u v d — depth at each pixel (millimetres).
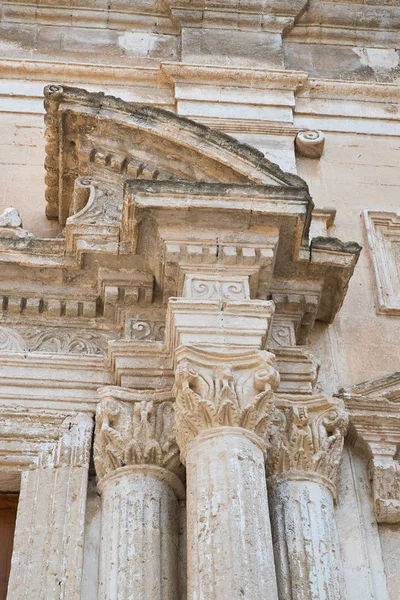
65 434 27969
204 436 25766
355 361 31500
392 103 39812
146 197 28438
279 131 37844
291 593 24719
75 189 32438
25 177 35656
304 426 27891
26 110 37625
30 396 28625
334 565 25484
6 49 39719
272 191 28797
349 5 42469
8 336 30250
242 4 41688
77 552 25656
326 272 30688
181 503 27219
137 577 24766
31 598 24766
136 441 26984
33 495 26719
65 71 38938
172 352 28484
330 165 37375
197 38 40906
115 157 32625
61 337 30484
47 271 30531
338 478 28203
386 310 32906
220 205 28547
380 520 27688
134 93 38750
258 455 25797
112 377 29297
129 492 26328
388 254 34844
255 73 39438
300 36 42000
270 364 26906
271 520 26234
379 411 29391
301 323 31234
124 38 40969
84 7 41344
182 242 28844
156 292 30594
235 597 22656
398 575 26750
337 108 39312
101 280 30438
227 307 28016
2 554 26828
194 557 23844
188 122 31828
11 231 31828
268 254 28922
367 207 36188
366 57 41781
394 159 37906
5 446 27609
